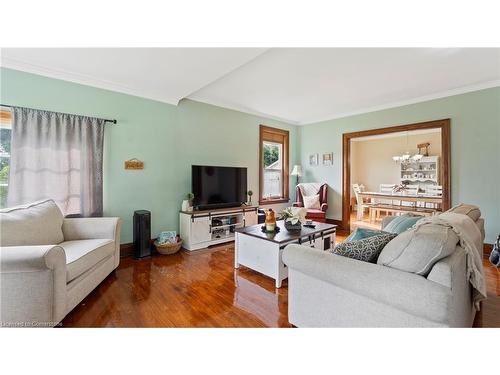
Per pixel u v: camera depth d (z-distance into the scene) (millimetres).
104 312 1965
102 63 2666
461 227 1512
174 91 3520
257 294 2303
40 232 2207
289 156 5832
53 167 2783
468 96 3660
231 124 4668
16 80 2623
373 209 6152
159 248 3445
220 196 4203
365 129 4840
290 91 3846
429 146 7586
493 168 3490
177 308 2035
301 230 2906
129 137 3418
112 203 3297
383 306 1280
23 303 1561
